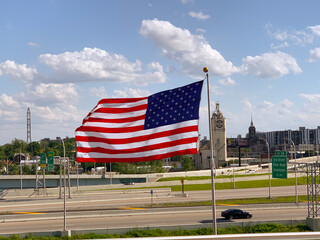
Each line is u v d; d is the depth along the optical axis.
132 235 45.19
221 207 67.56
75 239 43.47
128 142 30.42
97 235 44.75
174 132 29.83
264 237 35.75
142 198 93.31
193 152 29.12
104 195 98.00
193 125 29.53
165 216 61.88
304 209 68.06
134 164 187.88
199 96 30.00
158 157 29.77
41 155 98.06
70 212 62.06
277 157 65.62
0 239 43.09
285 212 64.81
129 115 30.91
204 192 107.38
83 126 30.86
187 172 163.25
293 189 110.81
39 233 45.47
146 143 30.16
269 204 69.31
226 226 49.69
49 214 60.78
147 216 62.09
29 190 105.81
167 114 30.34
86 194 105.38
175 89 30.84
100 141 30.66
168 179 151.25
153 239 34.50
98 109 31.08
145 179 149.88
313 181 53.03
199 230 47.38
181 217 60.62
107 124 30.86
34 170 186.62
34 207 78.88
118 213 62.94
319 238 35.69
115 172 180.62
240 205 70.25
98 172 191.75
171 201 84.69
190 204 76.38
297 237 35.81
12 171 190.38
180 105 30.25
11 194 103.06
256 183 130.12
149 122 30.50
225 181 137.38
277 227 48.84
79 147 30.47
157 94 31.06
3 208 78.12
